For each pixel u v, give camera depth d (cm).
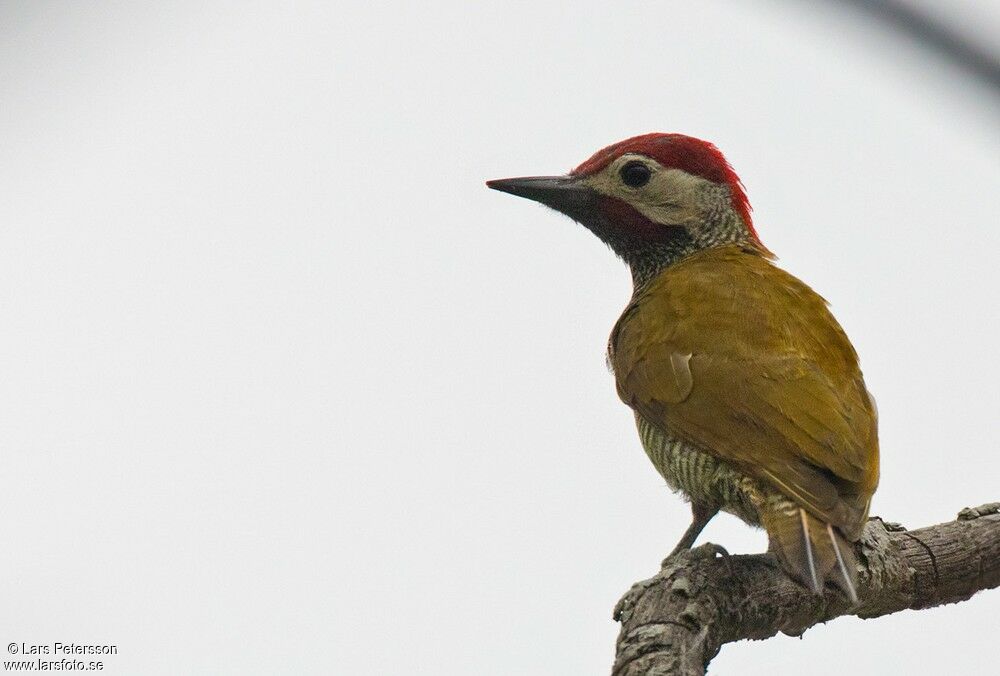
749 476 1157
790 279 1361
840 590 983
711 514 1262
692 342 1273
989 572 1165
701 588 1020
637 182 1530
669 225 1526
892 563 1136
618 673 936
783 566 1019
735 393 1205
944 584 1157
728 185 1530
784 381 1193
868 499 1109
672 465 1272
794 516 1071
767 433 1162
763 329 1258
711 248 1509
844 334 1292
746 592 1052
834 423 1148
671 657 932
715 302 1310
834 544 1035
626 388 1330
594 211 1554
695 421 1220
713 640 999
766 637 1087
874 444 1166
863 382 1257
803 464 1122
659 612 991
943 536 1170
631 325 1369
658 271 1547
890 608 1162
